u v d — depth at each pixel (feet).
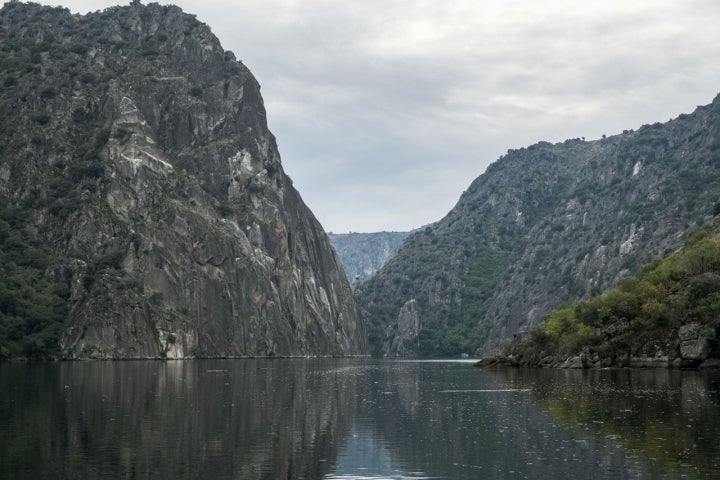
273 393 305.73
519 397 283.18
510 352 625.41
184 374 441.27
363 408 247.09
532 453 157.38
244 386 345.10
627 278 513.45
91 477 132.67
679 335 433.89
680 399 252.62
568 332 550.36
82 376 403.13
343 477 136.15
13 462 144.66
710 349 422.00
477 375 469.98
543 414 222.28
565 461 148.25
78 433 179.83
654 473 136.26
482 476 136.46
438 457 154.51
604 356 480.64
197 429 190.08
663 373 404.57
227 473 137.90
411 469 143.13
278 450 161.89
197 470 140.05
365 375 480.64
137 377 399.65
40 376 400.26
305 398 284.41
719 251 470.80
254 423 204.64
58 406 237.25
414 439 177.99
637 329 473.67
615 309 486.38
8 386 320.50
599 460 148.36
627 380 353.51
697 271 471.62
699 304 434.30
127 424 196.95
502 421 208.95
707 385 312.71
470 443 171.32
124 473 136.26
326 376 457.68
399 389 336.70
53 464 143.13
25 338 648.79
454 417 220.64
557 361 536.42
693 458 148.46
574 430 186.91
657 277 490.90
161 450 159.22
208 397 278.87
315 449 163.84
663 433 178.19
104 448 160.25
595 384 335.26
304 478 134.92
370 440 176.45
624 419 204.03
